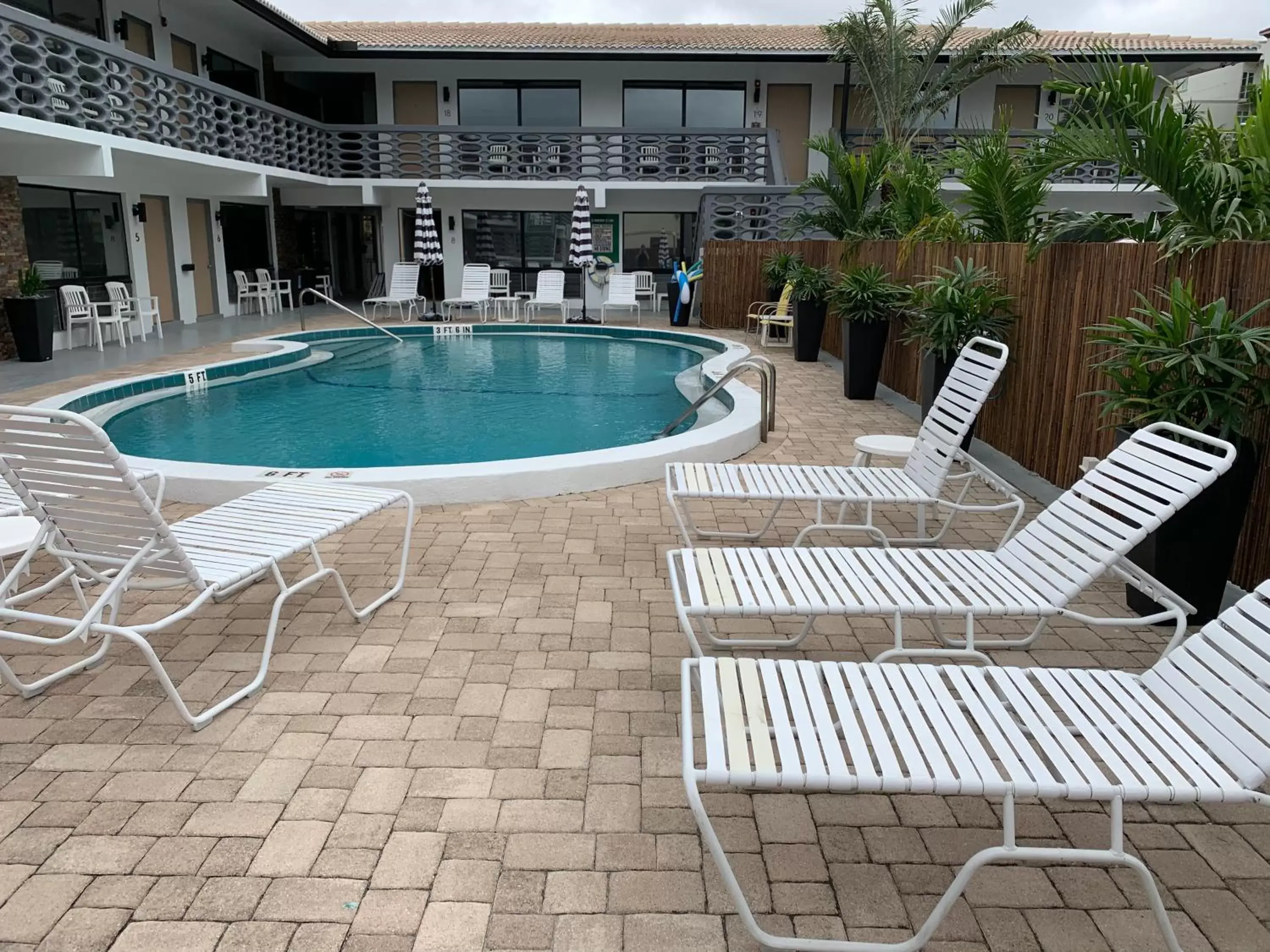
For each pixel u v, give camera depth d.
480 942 2.13
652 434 8.55
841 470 4.79
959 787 1.97
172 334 15.30
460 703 3.22
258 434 8.64
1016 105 20.97
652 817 2.60
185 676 3.40
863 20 15.95
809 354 12.34
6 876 2.34
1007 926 2.20
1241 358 3.63
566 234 21.69
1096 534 3.14
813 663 2.54
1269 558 3.88
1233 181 4.51
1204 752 2.14
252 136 16.34
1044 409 6.18
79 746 2.93
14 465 3.07
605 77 21.25
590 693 3.29
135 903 2.24
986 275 7.09
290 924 2.18
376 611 4.01
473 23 24.62
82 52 12.13
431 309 20.73
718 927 2.19
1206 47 19.80
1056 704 3.15
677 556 3.50
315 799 2.66
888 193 13.73
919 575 3.28
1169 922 2.07
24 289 11.93
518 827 2.54
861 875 2.38
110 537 3.18
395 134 19.78
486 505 5.64
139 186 15.72
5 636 2.81
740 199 18.38
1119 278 5.19
